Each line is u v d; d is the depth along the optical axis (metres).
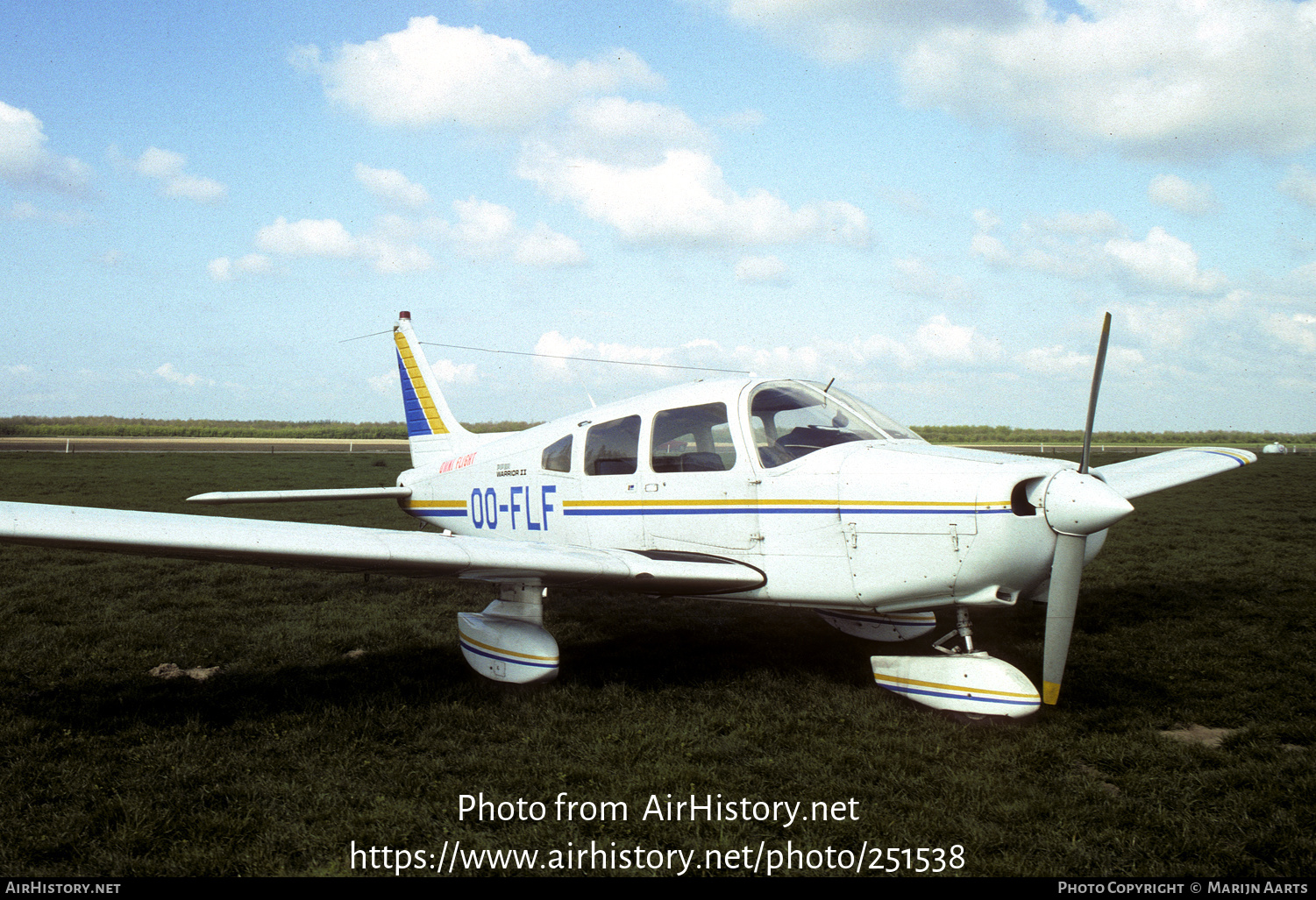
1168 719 3.94
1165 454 7.61
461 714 4.02
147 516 3.81
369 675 4.73
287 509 14.77
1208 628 5.86
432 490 7.22
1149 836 2.75
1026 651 5.34
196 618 6.23
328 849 2.67
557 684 4.54
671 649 5.38
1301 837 2.71
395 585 7.82
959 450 4.45
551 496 5.84
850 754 3.46
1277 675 4.67
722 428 4.88
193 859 2.58
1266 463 31.55
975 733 3.73
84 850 2.67
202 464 27.30
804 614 6.52
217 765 3.33
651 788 3.13
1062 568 3.86
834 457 4.48
